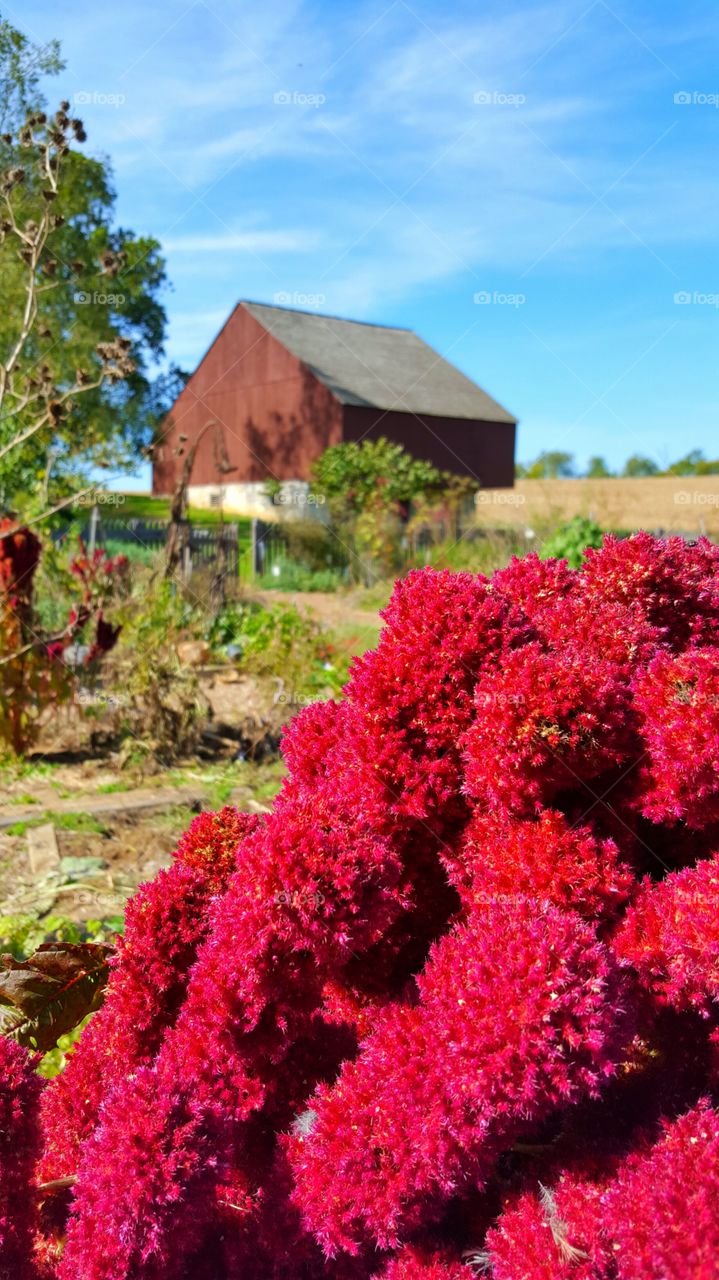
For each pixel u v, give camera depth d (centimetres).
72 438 720
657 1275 92
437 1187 105
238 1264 116
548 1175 111
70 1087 131
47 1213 126
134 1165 104
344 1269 116
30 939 331
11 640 601
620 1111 118
